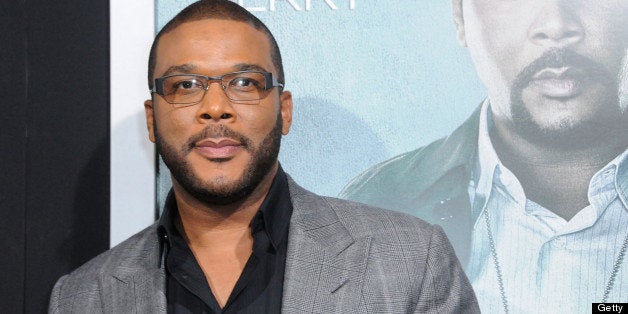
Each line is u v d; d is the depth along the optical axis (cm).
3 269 180
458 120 175
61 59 181
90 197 181
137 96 177
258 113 136
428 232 145
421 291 136
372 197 176
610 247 169
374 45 176
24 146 181
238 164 134
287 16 178
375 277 135
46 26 182
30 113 181
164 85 137
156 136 142
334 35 177
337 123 177
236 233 143
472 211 174
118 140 177
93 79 181
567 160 172
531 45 173
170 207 146
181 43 139
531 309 171
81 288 144
